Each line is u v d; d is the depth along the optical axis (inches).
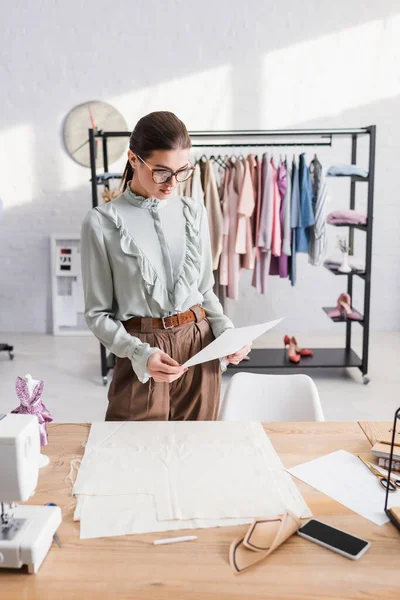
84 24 185.0
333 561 40.1
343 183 193.6
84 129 190.7
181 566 39.4
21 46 186.5
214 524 43.9
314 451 55.9
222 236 153.3
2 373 162.7
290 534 42.2
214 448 55.9
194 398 66.5
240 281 199.9
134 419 65.1
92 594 36.9
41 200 196.4
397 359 172.9
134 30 185.5
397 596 36.8
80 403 140.9
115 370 66.3
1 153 193.6
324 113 190.1
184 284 64.1
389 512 45.0
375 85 188.4
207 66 187.5
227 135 147.6
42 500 47.3
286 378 74.1
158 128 56.4
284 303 201.5
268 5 183.9
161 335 63.9
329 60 187.2
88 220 62.1
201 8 184.1
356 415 133.0
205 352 56.3
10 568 39.4
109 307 64.2
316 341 190.2
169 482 49.6
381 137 191.2
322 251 155.3
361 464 53.5
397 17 184.5
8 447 38.3
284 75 188.1
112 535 42.8
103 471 51.4
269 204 149.9
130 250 61.7
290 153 192.4
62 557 40.4
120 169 193.2
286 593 37.0
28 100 189.9
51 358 176.2
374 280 200.5
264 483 49.6
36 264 201.3
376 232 197.3
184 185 148.3
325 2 183.8
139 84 188.7
